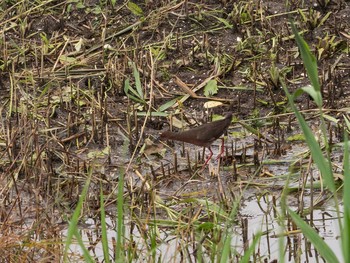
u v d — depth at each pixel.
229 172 11.76
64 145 12.43
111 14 15.42
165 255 9.57
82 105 13.38
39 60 14.47
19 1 15.62
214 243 9.79
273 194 11.32
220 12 15.22
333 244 10.23
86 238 10.50
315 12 14.96
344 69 13.88
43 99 13.50
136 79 13.45
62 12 15.47
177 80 13.72
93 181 11.62
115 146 12.47
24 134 12.26
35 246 9.78
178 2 15.47
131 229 10.56
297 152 12.12
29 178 11.62
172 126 12.82
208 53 14.36
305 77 13.76
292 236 10.41
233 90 13.62
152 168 11.61
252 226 10.56
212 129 11.12
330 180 8.05
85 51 14.61
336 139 12.36
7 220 10.43
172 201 11.18
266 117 12.70
